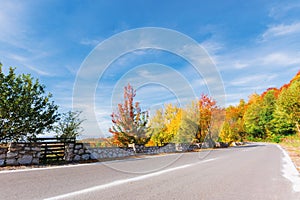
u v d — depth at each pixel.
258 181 4.55
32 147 8.09
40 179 4.77
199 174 5.48
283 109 27.69
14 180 4.65
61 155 9.23
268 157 10.20
